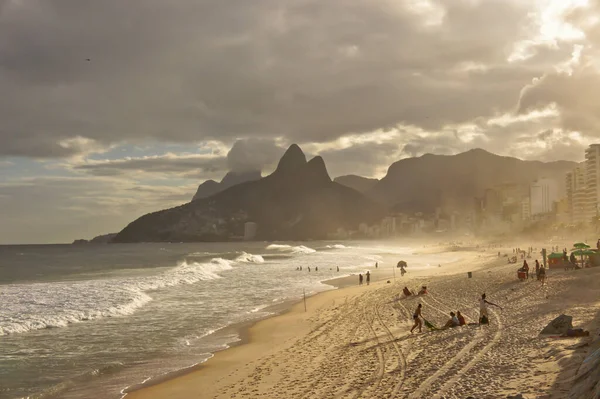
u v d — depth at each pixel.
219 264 77.38
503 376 12.07
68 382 16.14
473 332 19.36
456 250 143.50
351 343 20.25
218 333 24.38
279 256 115.62
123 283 46.69
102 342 22.25
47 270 80.62
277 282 50.94
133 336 23.59
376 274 61.66
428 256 111.50
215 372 17.19
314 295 39.31
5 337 23.19
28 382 16.30
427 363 14.92
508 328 19.47
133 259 118.62
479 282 40.06
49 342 22.20
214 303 34.97
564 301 26.14
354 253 131.75
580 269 44.62
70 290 40.25
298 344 21.23
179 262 102.75
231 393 14.33
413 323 24.20
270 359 18.66
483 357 14.62
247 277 56.75
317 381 14.54
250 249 197.75
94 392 15.19
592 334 15.76
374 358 16.72
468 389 11.42
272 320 28.00
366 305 32.06
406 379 13.36
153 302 35.44
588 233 165.38
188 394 14.68
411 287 40.44
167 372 17.38
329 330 24.09
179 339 22.97
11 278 63.72
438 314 26.31
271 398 13.27
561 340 15.39
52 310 30.19
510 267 57.06
